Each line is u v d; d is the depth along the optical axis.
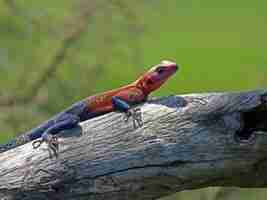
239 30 31.83
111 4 14.74
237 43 30.16
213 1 35.09
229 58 28.31
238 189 12.88
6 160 7.24
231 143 7.05
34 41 15.10
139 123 7.24
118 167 7.10
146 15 15.58
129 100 8.39
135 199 7.24
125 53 15.33
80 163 7.13
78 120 7.82
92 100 8.30
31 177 7.09
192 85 24.94
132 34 15.03
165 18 26.48
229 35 30.98
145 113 7.29
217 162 7.07
